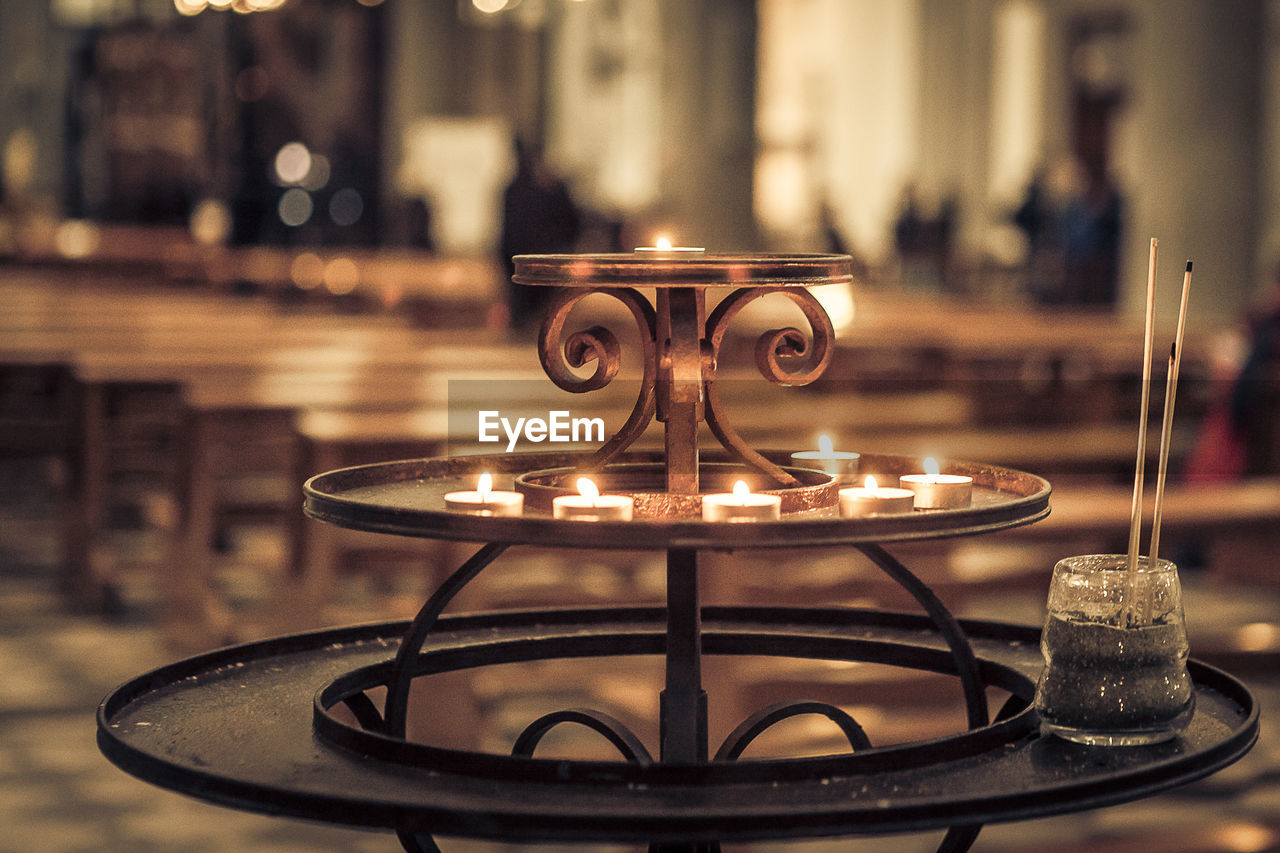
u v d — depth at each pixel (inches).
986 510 58.2
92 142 872.9
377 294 462.9
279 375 246.4
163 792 166.2
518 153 496.7
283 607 197.2
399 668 70.8
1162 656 63.6
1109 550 206.7
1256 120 518.9
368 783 57.6
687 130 783.7
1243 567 263.1
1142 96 537.0
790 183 999.0
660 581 220.4
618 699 154.1
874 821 52.1
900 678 142.9
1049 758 61.6
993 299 681.6
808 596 155.3
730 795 56.3
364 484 71.4
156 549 280.4
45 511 320.2
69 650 223.9
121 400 276.1
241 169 915.4
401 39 1005.2
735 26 778.2
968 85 895.7
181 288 628.7
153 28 864.3
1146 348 65.1
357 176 982.4
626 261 60.9
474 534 55.7
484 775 57.5
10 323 331.3
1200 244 522.9
